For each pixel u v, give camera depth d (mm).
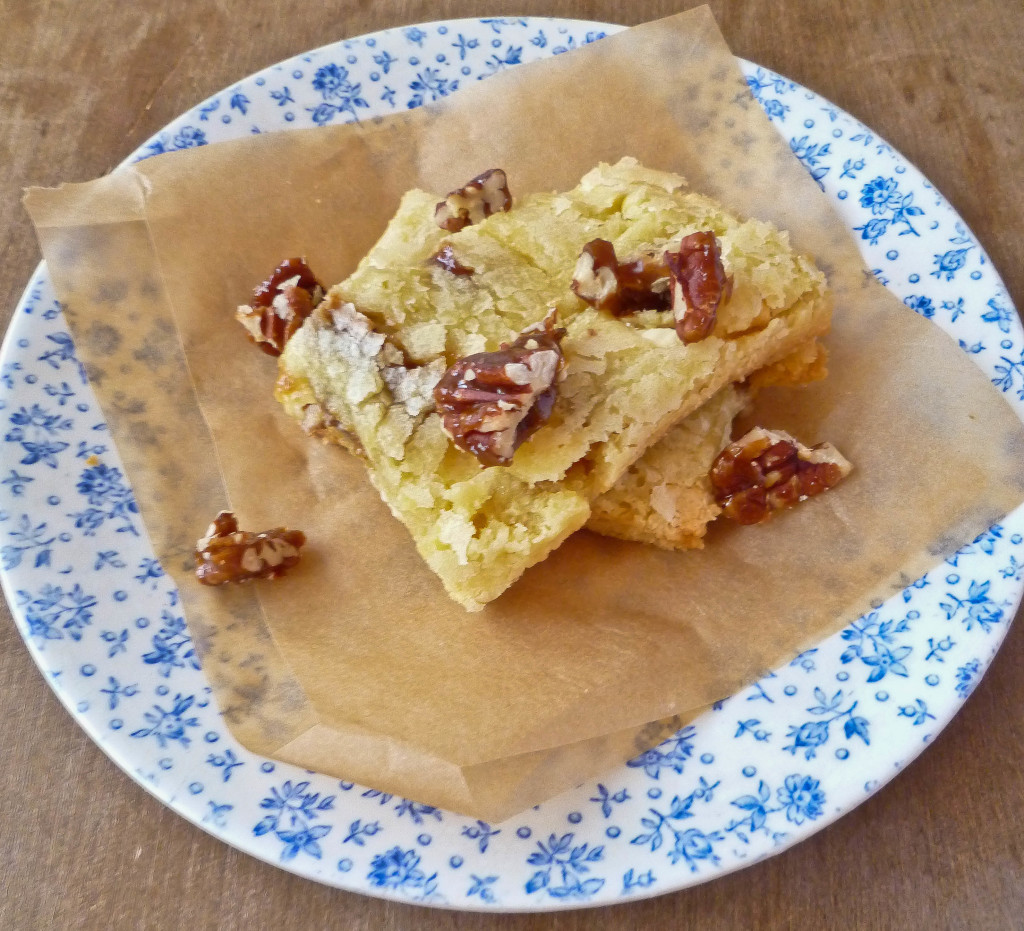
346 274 223
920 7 268
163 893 170
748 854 156
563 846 158
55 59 260
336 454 203
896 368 201
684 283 187
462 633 183
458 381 176
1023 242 234
